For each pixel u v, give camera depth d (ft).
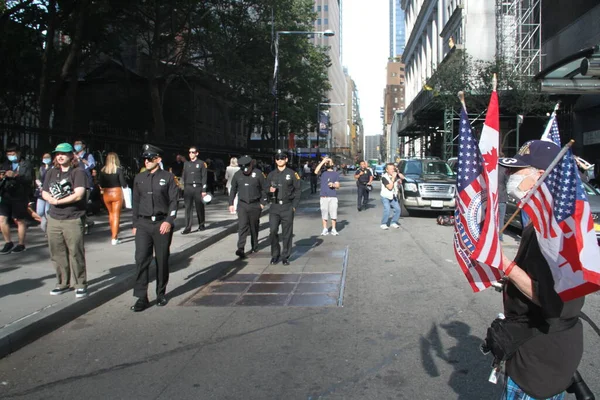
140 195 20.54
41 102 63.87
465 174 8.28
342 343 16.22
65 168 20.18
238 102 105.40
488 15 121.39
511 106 91.56
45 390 13.23
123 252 29.94
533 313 7.82
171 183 20.80
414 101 139.33
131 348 16.21
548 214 7.32
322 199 40.70
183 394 12.78
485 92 91.04
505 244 34.94
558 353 7.55
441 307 19.99
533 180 8.30
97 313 20.12
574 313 7.52
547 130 14.87
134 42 88.17
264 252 33.55
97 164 49.19
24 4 66.18
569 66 47.65
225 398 12.53
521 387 7.85
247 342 16.53
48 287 21.70
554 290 7.20
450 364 14.33
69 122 69.82
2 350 15.62
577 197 7.04
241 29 86.79
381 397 12.39
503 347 7.95
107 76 119.85
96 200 47.44
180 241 34.65
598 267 6.88
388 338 16.58
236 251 31.17
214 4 81.35
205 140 135.23
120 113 118.11
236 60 84.48
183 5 76.07
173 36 81.82
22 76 77.61
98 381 13.73
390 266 28.22
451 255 31.27
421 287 23.29
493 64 94.48
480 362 14.42
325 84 127.44
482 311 19.35
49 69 64.03
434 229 43.75
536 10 108.99
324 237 39.65
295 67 101.76
